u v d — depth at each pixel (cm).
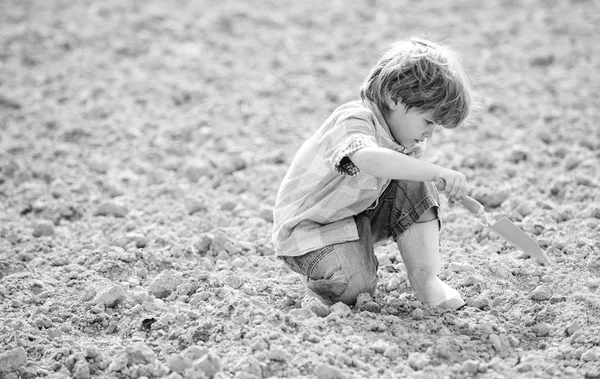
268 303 762
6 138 1223
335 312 699
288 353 648
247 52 1567
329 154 684
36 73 1459
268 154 1166
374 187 700
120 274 828
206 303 742
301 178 720
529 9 1692
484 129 1192
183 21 1702
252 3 1811
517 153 1092
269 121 1284
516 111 1259
